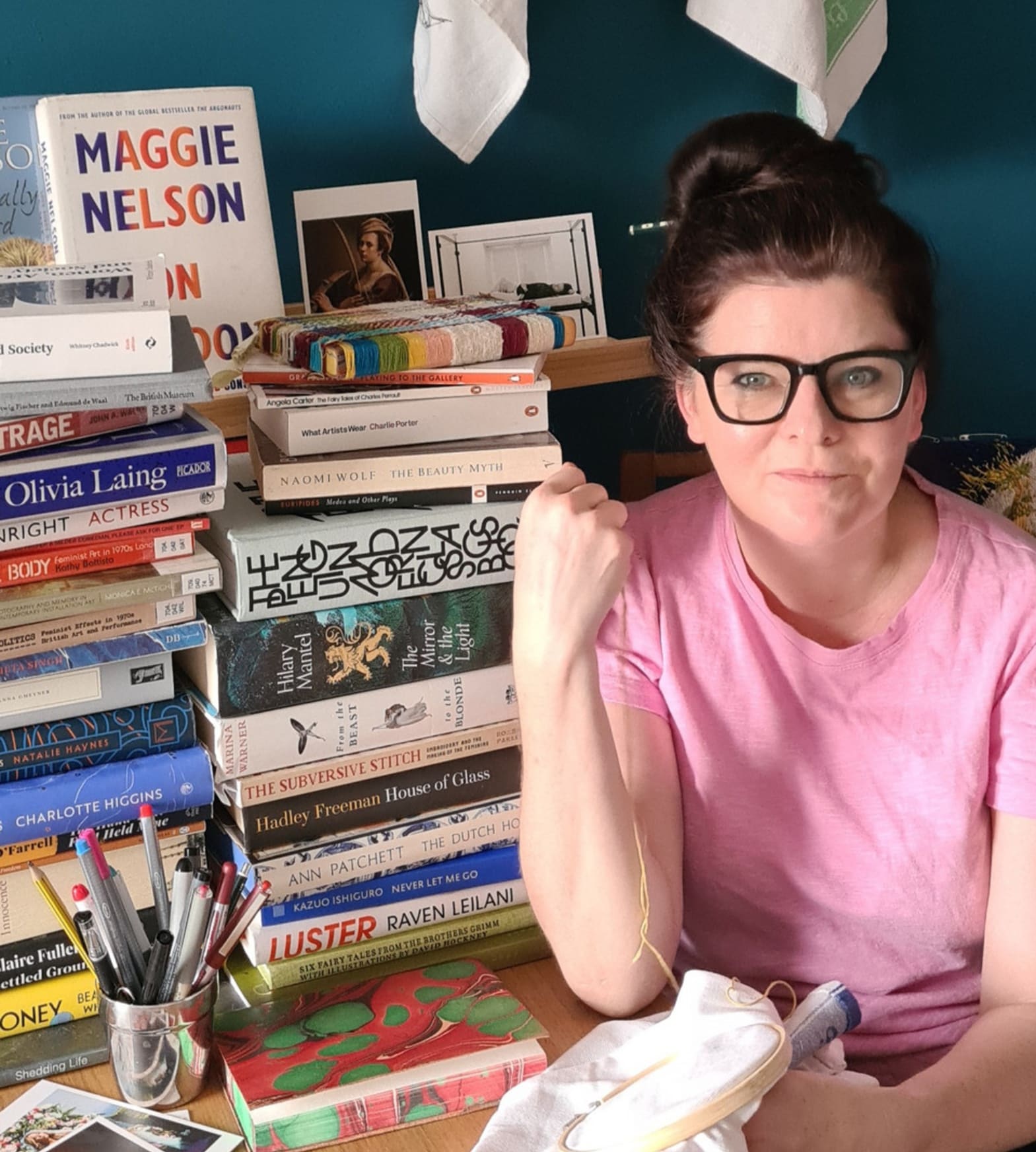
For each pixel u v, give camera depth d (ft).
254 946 3.52
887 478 3.34
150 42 4.33
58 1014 3.37
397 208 4.55
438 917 3.70
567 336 3.69
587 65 4.98
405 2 4.62
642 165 5.17
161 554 3.32
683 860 3.84
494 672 3.68
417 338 3.50
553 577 3.39
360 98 4.66
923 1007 3.85
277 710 3.46
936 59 5.56
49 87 4.24
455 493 3.56
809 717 3.69
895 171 5.65
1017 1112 3.28
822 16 4.53
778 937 3.84
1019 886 3.56
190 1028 3.14
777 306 3.26
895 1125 3.10
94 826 3.34
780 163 3.41
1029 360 6.15
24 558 3.18
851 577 3.64
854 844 3.72
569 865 3.46
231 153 4.04
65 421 3.16
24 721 3.28
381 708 3.57
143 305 3.18
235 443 4.14
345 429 3.51
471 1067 3.18
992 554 3.68
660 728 3.73
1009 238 5.94
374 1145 3.08
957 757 3.65
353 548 3.44
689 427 3.69
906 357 3.27
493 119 4.45
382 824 3.64
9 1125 3.10
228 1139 3.06
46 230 3.92
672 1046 3.02
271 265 4.11
